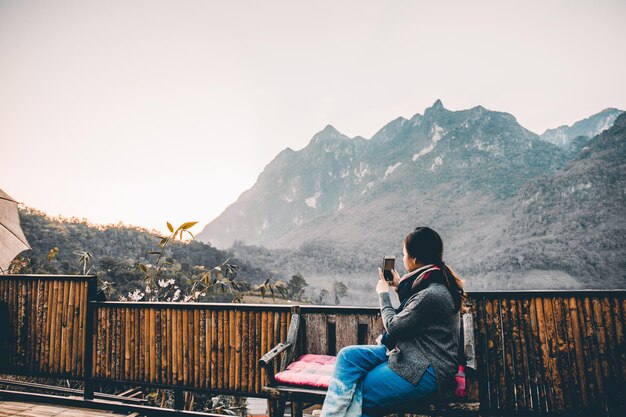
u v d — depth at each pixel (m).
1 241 5.44
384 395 1.91
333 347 3.08
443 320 1.92
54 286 3.71
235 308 3.22
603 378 2.59
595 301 2.66
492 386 2.76
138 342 3.44
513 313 2.78
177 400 3.34
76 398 3.52
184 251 55.41
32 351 3.69
